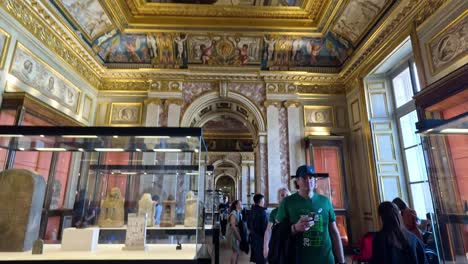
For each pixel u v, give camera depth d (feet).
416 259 8.95
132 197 11.99
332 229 9.81
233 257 21.44
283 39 33.65
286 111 34.17
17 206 10.00
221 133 69.05
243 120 39.52
